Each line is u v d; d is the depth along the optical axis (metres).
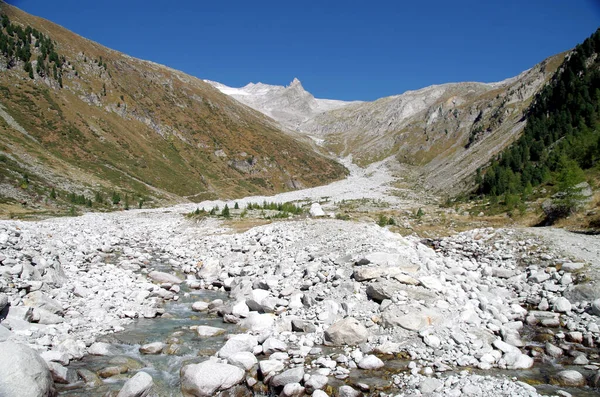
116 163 127.44
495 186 87.31
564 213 36.22
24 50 142.50
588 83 117.88
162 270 27.31
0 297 12.94
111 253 30.88
